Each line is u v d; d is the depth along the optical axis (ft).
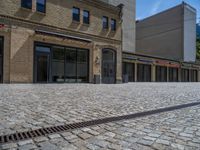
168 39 156.15
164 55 158.10
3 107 22.18
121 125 16.40
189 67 147.33
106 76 84.33
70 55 71.97
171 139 13.26
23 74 60.08
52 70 66.95
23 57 60.18
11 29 57.98
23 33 60.29
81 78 75.61
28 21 61.31
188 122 17.58
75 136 13.61
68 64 71.46
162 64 123.85
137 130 15.08
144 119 18.49
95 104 25.90
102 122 17.20
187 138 13.50
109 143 12.44
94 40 79.46
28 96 31.40
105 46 83.76
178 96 36.58
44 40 64.59
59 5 68.80
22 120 17.11
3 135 13.47
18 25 59.26
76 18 74.18
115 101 28.81
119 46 89.66
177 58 150.71
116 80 87.86
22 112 20.04
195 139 13.34
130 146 12.00
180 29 149.79
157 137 13.60
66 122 16.93
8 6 57.47
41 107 22.81
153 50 164.55
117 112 21.27
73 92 39.55
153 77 117.70
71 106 24.04
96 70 79.87
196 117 19.51
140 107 24.39
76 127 15.67
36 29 63.10
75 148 11.59
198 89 55.62
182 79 141.59
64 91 40.96
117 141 12.78
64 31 70.13
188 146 12.15
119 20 89.66
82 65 75.92
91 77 78.33
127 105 25.62
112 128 15.53
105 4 83.41
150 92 43.68
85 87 54.54
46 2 65.41
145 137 13.56
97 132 14.51
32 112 20.18
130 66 104.58
